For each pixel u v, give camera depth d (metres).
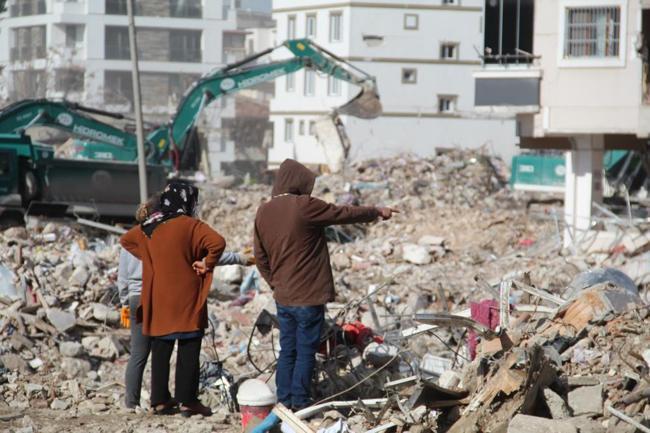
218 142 132.00
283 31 120.38
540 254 37.91
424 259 38.09
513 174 77.88
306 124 116.31
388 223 49.72
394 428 12.69
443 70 113.44
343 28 112.62
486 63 42.00
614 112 40.50
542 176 76.38
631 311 14.59
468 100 114.06
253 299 25.33
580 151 42.03
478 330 14.08
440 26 112.94
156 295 14.70
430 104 113.12
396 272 33.88
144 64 131.88
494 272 34.06
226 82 57.00
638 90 40.25
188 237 14.71
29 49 131.50
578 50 40.78
